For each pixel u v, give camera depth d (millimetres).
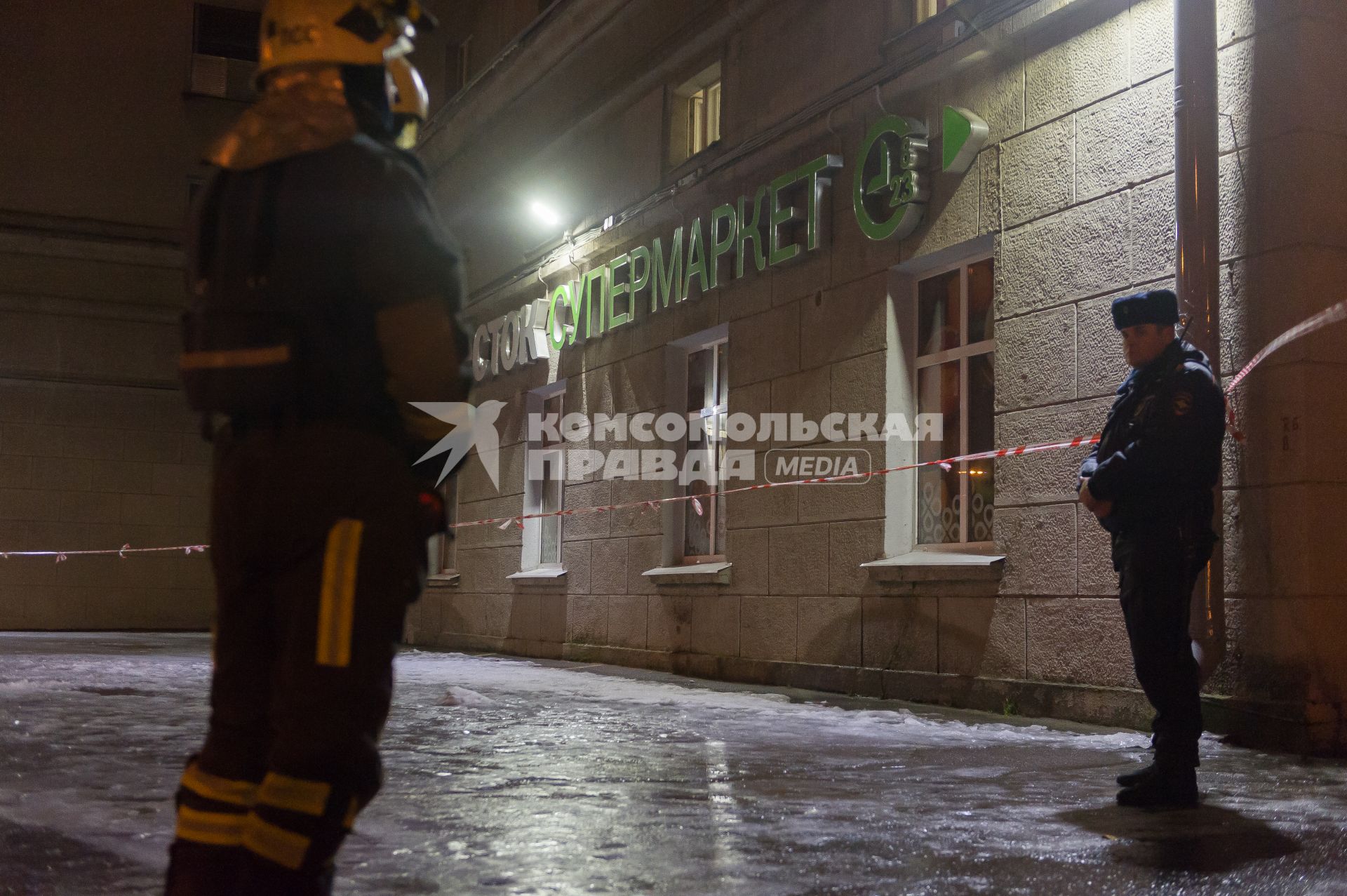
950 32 8156
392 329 1897
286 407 1891
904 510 8586
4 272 19625
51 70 20062
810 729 6336
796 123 9648
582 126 13219
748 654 9898
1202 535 3980
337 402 1905
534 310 13883
